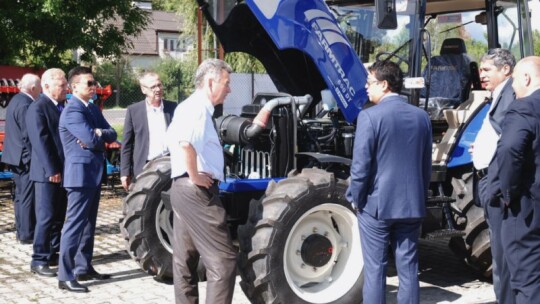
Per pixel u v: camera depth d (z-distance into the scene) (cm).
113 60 1424
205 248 436
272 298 480
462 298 560
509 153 392
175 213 454
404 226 441
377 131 429
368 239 442
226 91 439
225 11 561
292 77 607
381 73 440
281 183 497
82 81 570
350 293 515
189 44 2294
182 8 2112
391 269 644
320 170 514
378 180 433
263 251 473
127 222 600
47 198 635
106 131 585
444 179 581
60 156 632
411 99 577
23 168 750
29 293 580
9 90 1122
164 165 606
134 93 2703
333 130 587
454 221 589
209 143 434
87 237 608
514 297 442
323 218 516
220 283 434
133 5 1388
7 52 1320
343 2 598
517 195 399
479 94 598
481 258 575
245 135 536
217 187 442
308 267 509
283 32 515
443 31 665
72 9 1309
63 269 584
